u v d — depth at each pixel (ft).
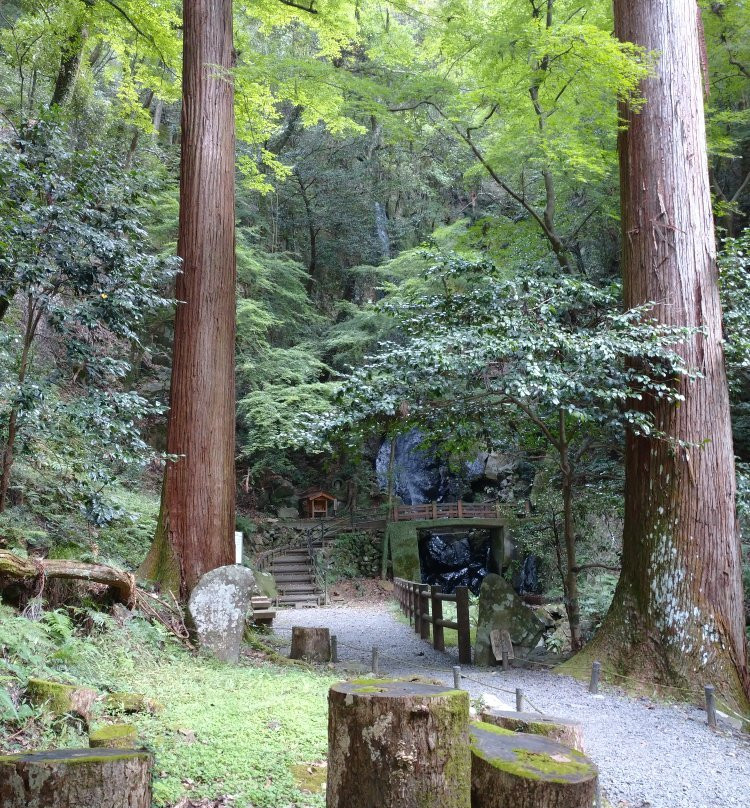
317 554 65.10
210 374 25.70
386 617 48.39
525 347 23.00
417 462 81.20
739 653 22.04
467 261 27.68
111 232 21.02
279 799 10.32
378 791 7.10
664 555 23.27
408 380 24.31
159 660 18.63
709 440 23.49
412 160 74.13
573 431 30.32
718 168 49.55
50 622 16.34
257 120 39.32
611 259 48.37
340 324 72.74
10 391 18.65
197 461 24.86
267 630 31.76
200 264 26.37
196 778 10.83
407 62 35.22
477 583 77.46
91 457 23.09
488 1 37.91
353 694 7.45
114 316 20.44
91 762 6.83
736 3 35.86
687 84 25.72
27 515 23.91
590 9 34.91
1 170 18.43
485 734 8.67
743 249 28.73
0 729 10.84
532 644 27.58
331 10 38.11
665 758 15.72
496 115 37.63
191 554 24.09
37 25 37.06
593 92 27.96
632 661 23.07
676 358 22.75
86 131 45.11
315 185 81.97
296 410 59.62
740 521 29.45
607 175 31.96
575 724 9.81
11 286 18.88
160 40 36.68
